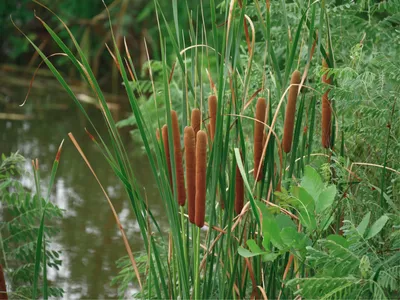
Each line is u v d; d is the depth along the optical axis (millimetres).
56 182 4359
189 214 2195
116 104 6621
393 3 2674
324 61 2381
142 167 4738
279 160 2408
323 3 2262
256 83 2703
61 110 6367
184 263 2229
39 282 3059
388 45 2686
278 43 2863
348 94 2328
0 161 4598
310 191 2275
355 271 2250
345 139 2529
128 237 3568
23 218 2807
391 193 2439
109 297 3115
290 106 2242
